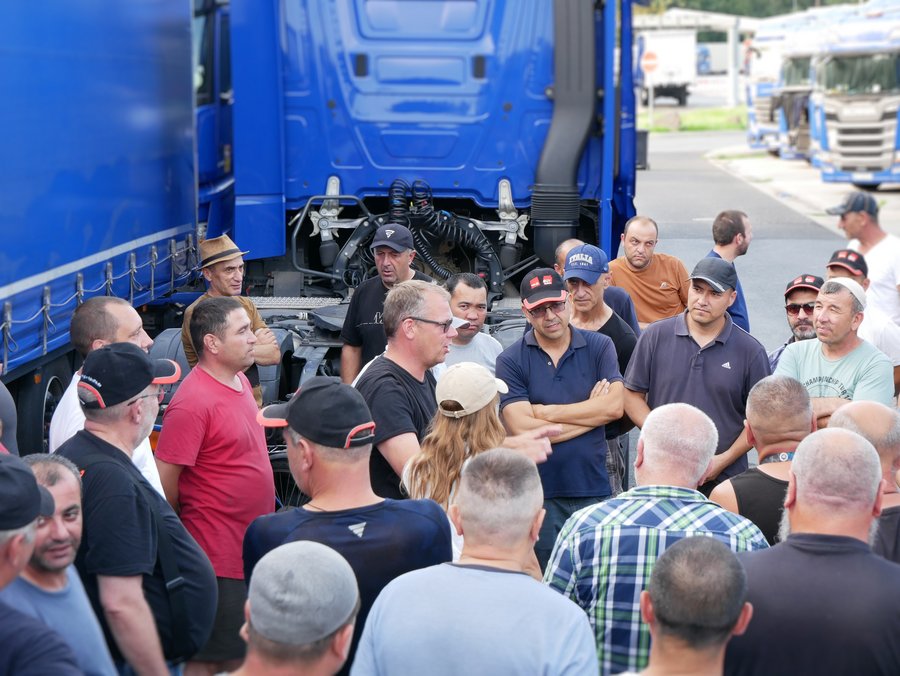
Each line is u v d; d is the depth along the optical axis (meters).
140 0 8.71
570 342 6.92
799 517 4.12
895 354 8.05
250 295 10.73
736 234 9.33
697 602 3.42
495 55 10.41
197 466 5.54
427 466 5.16
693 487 4.66
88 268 7.54
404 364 5.78
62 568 3.77
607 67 10.16
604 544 4.46
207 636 4.77
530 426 6.73
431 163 10.55
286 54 10.39
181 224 9.87
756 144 46.34
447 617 3.78
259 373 8.56
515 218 10.53
